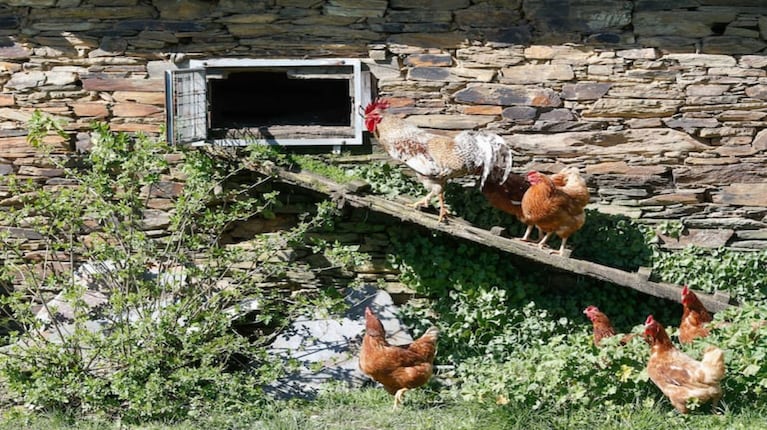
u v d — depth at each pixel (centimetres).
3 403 1013
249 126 1196
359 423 930
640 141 1160
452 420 916
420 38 1148
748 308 999
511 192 1093
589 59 1151
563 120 1158
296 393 1026
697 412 904
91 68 1147
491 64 1151
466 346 1119
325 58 1145
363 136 1154
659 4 1142
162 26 1140
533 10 1145
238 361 1071
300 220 1153
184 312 1025
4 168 1156
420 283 1142
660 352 905
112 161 1083
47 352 984
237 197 1149
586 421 898
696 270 1151
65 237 1138
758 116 1152
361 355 961
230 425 932
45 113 1151
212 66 1137
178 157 1159
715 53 1147
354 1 1141
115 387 952
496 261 1149
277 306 1099
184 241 1137
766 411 901
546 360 951
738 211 1165
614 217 1162
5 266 1044
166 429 924
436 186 1082
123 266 1049
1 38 1145
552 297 1156
